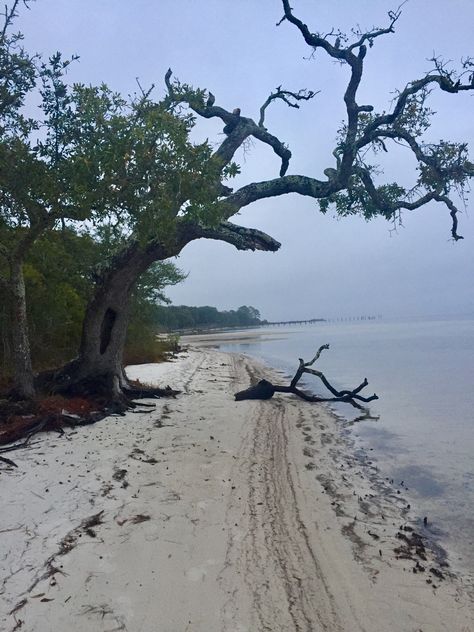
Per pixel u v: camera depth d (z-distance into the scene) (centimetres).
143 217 926
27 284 1548
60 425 992
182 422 1111
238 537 557
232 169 938
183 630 394
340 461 904
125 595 434
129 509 607
